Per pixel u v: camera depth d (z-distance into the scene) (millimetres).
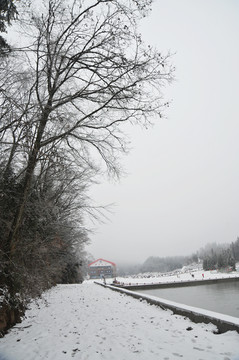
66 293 19016
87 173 11320
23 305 8258
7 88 6590
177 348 4973
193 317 7250
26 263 8648
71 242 15508
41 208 8586
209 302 24234
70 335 6441
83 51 7293
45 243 10484
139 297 13102
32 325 7699
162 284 43312
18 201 7383
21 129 6844
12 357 4832
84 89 7461
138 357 4586
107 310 10320
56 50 7453
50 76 7312
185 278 64312
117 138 8211
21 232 8562
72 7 7047
